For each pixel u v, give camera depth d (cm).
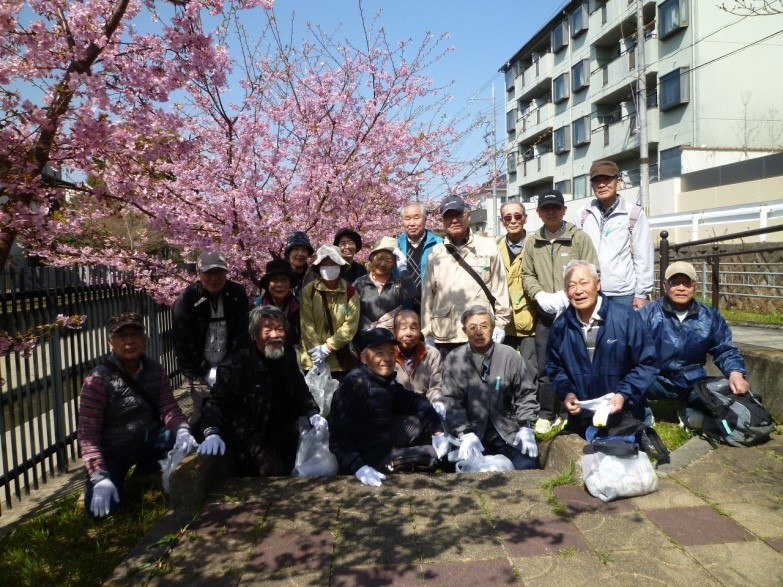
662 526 291
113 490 355
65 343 505
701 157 1980
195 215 580
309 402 423
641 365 369
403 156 822
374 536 296
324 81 716
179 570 272
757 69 2038
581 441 380
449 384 438
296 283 558
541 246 486
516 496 334
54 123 325
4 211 318
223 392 393
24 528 358
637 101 2308
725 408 381
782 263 786
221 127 633
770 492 319
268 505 334
